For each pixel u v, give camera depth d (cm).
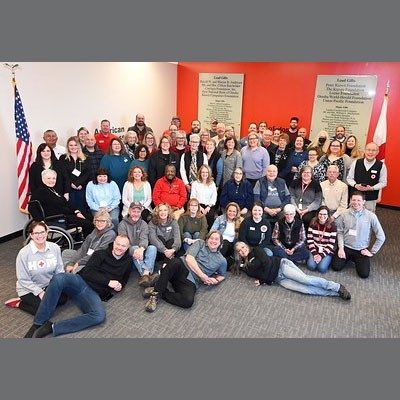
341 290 327
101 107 566
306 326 288
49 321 269
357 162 446
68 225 402
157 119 720
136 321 287
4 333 267
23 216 456
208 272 340
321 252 382
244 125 717
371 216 371
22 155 416
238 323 289
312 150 478
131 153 500
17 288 291
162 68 711
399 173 606
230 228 395
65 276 273
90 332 271
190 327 282
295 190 446
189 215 396
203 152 477
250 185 443
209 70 726
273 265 345
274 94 677
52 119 478
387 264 409
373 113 600
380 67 582
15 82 418
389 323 294
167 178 434
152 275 338
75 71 507
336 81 617
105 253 302
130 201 425
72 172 422
